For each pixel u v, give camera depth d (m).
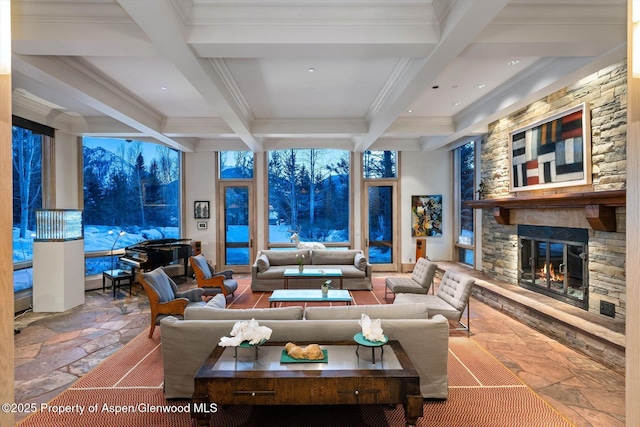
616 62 3.54
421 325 2.74
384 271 8.62
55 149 6.00
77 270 5.51
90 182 6.86
